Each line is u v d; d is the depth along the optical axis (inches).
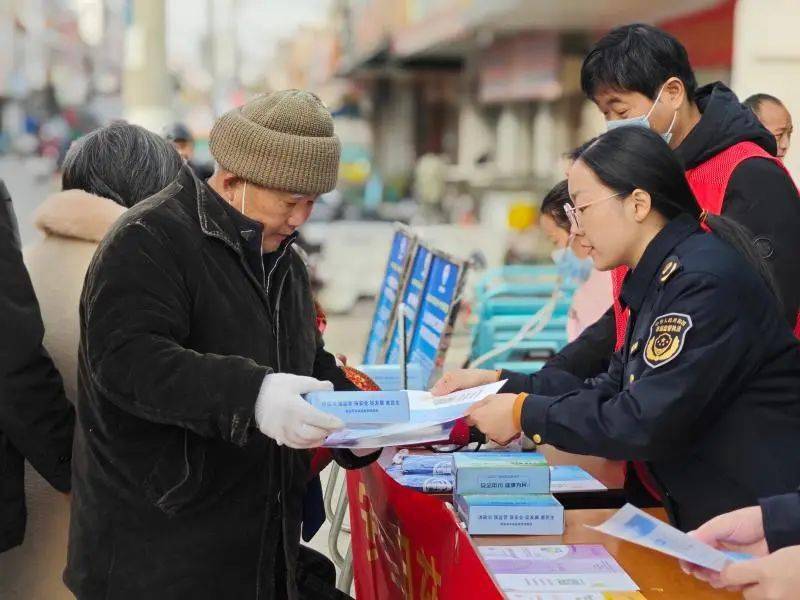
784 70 240.8
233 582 79.4
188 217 78.5
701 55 384.2
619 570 72.9
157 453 77.0
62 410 95.2
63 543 107.3
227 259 79.3
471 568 71.0
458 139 1005.8
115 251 75.6
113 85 1797.5
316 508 96.2
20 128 1533.0
